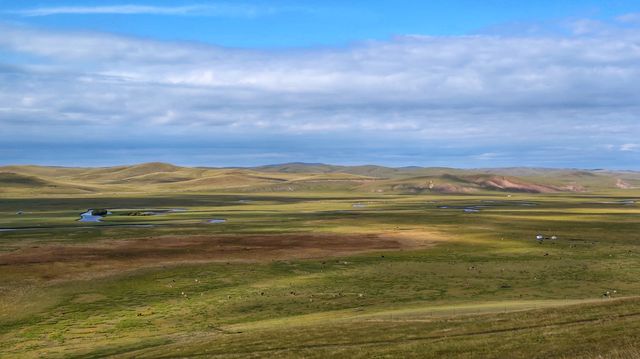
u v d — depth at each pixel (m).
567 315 31.16
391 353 25.88
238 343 30.61
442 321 32.88
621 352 22.19
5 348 35.03
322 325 34.38
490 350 25.03
